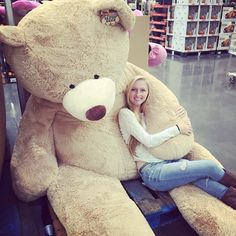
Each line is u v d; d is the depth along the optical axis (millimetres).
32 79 968
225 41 6410
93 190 1040
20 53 936
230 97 3523
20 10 1393
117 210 956
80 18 948
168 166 1188
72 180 1086
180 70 4863
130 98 1246
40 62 934
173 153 1235
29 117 1132
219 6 6059
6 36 881
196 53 6328
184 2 5762
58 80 960
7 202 1286
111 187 1092
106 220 917
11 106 2514
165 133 1229
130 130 1224
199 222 1075
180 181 1176
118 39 1021
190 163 1177
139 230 907
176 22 6102
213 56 6176
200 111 3051
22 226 1231
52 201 1043
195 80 4254
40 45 926
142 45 1643
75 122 1156
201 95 3572
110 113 1244
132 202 1046
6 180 1351
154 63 1860
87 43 951
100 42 973
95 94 961
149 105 1290
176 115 1296
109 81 1016
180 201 1143
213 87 3922
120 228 896
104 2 924
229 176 1175
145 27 1614
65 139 1152
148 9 6008
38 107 1128
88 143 1167
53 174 1100
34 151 1079
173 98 1346
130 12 979
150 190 1246
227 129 2629
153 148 1230
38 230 1218
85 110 968
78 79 971
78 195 1013
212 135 2504
